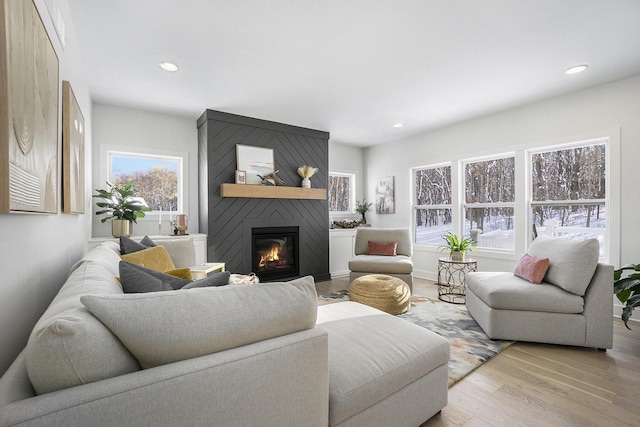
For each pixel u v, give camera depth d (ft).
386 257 14.28
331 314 6.18
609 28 7.20
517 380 6.36
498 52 8.27
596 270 7.83
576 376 6.49
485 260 13.89
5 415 1.96
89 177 10.34
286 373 3.17
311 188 15.43
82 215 8.33
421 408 4.77
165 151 13.14
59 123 5.21
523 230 12.63
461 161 14.96
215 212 12.92
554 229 11.96
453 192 15.10
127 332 2.53
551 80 10.03
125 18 6.72
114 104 11.92
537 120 12.02
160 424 2.43
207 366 2.69
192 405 2.58
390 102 11.98
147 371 2.50
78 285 3.50
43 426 2.01
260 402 2.98
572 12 6.60
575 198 11.41
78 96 7.50
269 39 7.59
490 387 6.11
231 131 13.33
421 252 16.90
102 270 4.49
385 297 10.13
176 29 7.16
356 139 18.03
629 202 9.88
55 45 4.95
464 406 5.51
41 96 3.88
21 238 3.48
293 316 3.39
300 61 8.71
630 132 9.85
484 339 8.37
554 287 8.16
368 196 19.92
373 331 5.29
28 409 2.02
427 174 16.85
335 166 18.86
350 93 11.07
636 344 8.08
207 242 12.75
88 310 2.60
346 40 7.66
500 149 13.19
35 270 3.96
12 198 2.78
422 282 15.64
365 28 7.15
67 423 2.08
